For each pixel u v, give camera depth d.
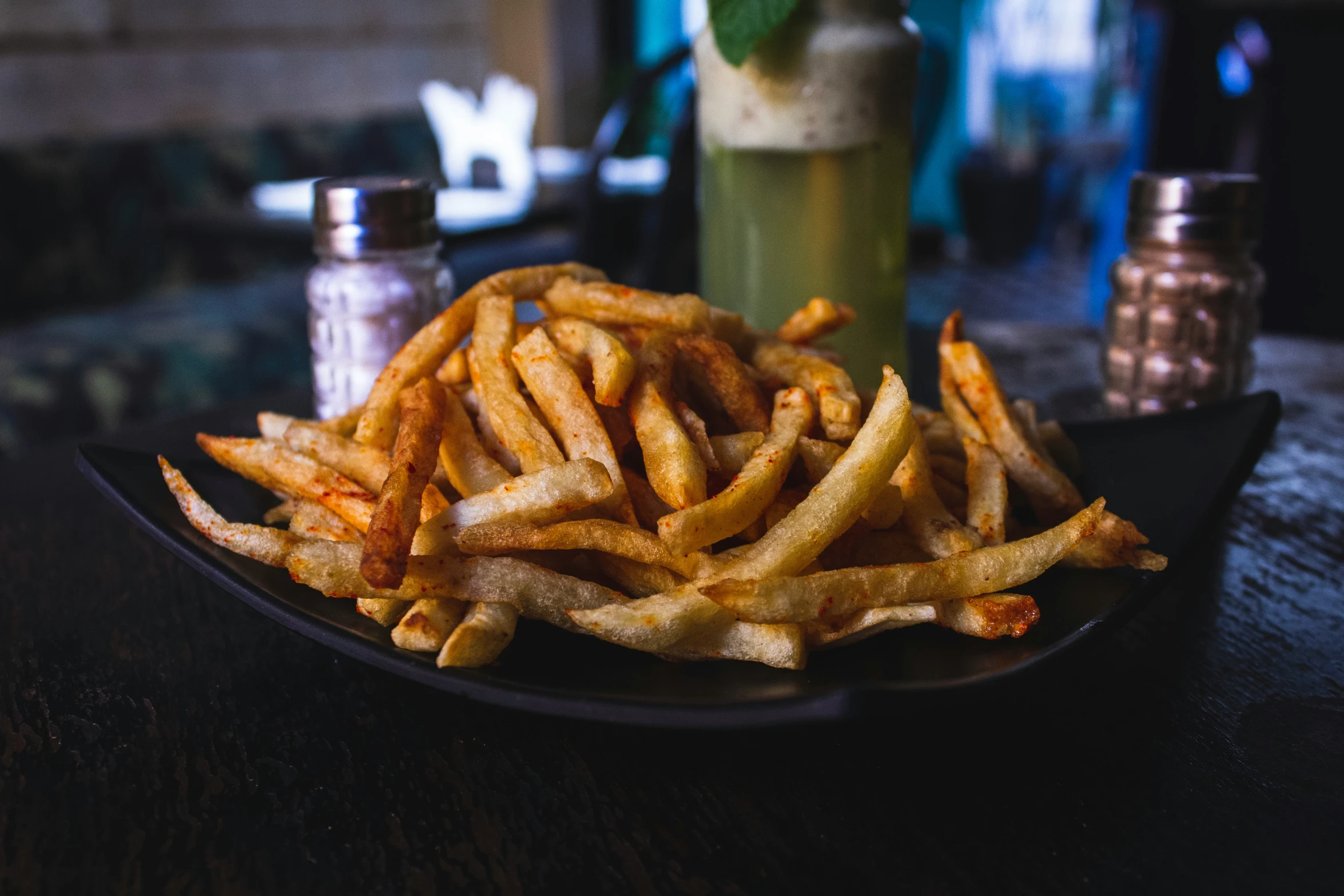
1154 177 0.47
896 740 0.31
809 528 0.32
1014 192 1.96
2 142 1.10
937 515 0.34
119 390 0.92
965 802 0.29
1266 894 0.26
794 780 0.30
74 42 1.17
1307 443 0.47
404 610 0.32
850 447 0.33
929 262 1.52
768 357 0.37
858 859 0.27
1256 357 0.52
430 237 0.47
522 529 0.31
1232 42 1.05
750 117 0.46
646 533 0.32
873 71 0.45
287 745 0.31
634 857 0.27
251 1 1.36
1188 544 0.34
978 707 0.32
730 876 0.27
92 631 0.35
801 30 0.45
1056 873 0.27
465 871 0.27
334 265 0.47
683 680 0.30
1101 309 1.21
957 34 2.19
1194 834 0.28
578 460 0.32
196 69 1.30
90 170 1.16
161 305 1.12
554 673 0.30
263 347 1.03
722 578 0.31
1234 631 0.35
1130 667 0.33
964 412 0.38
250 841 0.28
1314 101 1.01
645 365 0.35
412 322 0.47
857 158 0.46
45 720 0.32
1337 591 0.36
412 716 0.32
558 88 1.78
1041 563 0.32
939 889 0.26
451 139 1.35
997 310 1.58
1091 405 0.51
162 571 0.38
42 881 0.27
